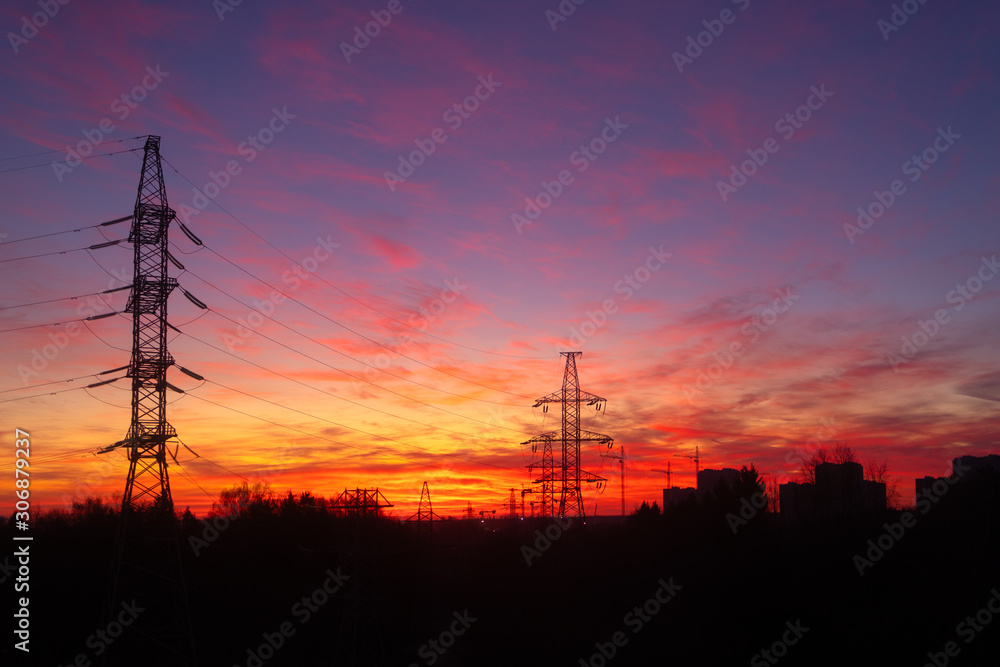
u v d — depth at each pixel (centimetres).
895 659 6228
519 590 9050
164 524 5719
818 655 6512
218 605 7350
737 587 7738
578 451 9769
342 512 7600
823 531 9500
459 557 10731
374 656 7444
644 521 10988
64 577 6606
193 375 5734
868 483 10438
